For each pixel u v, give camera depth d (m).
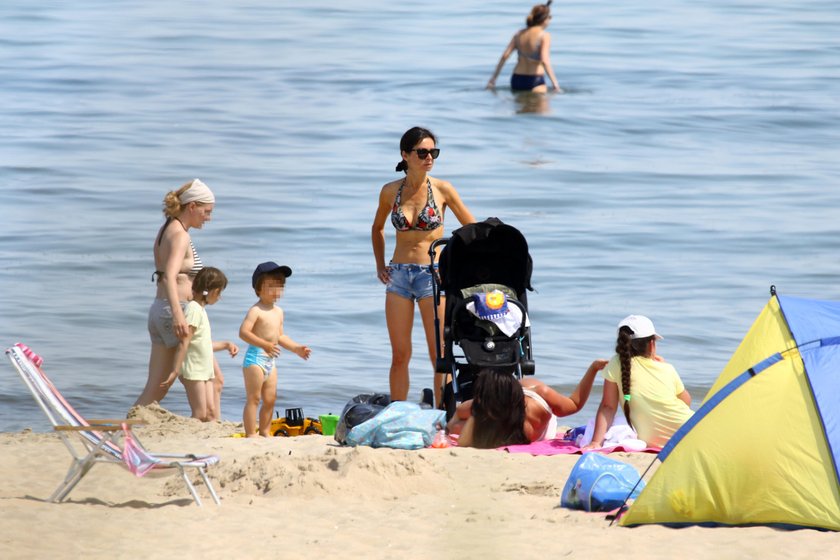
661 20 148.12
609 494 23.50
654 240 66.06
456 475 26.61
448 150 88.38
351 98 103.56
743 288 56.53
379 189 76.88
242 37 123.62
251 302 53.78
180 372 34.81
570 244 65.06
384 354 46.88
